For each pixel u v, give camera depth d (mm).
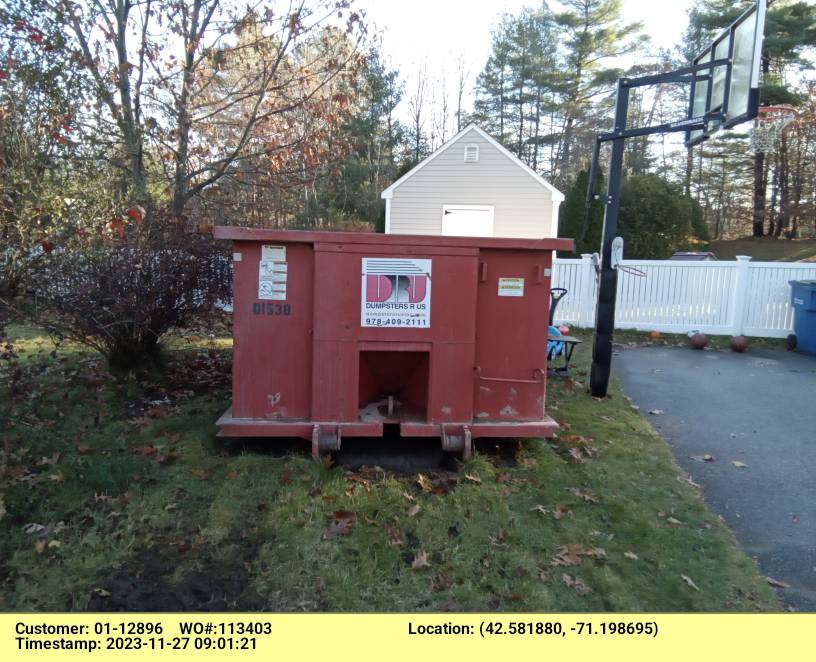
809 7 23984
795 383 7574
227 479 3975
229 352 7680
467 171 16781
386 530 3500
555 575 3221
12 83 4609
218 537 3379
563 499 4008
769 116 10578
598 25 33188
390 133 30672
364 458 4512
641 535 3648
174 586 2990
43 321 4957
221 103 8078
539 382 4523
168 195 6930
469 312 4355
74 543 3268
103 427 4719
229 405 5414
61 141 4777
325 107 7664
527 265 4469
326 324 4285
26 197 4457
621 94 6406
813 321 9492
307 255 4352
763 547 3631
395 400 4773
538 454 4668
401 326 4328
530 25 34562
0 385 5145
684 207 23344
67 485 3775
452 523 3611
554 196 16656
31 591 2893
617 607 2996
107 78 6184
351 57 7895
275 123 7848
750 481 4566
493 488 4027
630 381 7613
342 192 24219
